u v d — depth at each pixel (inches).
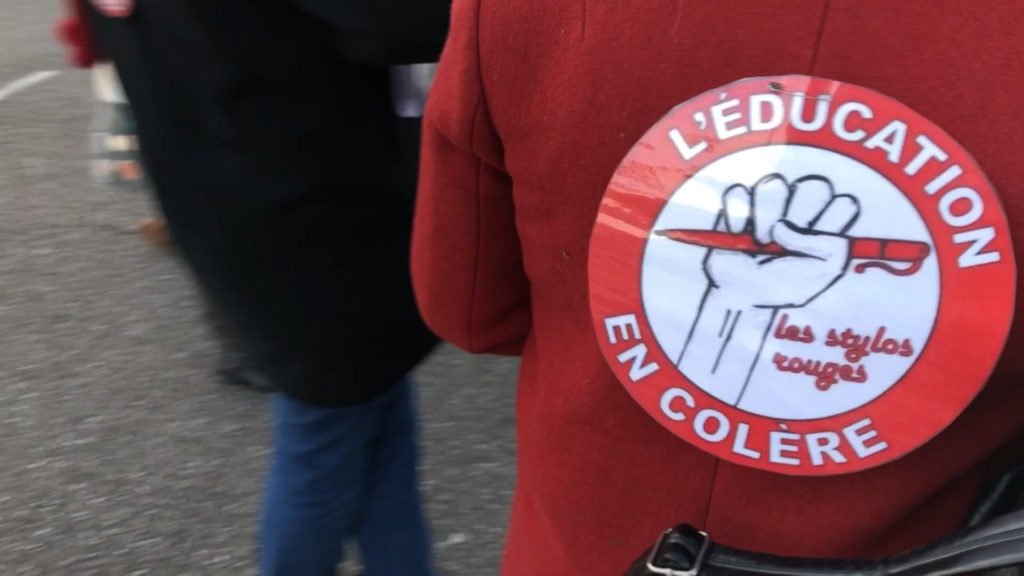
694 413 31.3
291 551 60.1
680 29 27.8
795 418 30.2
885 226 27.5
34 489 87.6
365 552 68.1
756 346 29.7
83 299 117.9
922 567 28.8
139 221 137.4
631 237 29.9
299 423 55.2
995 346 27.6
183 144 46.7
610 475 34.7
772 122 27.5
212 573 79.1
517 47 29.7
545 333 35.8
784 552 33.2
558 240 32.3
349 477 58.0
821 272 28.4
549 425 36.0
